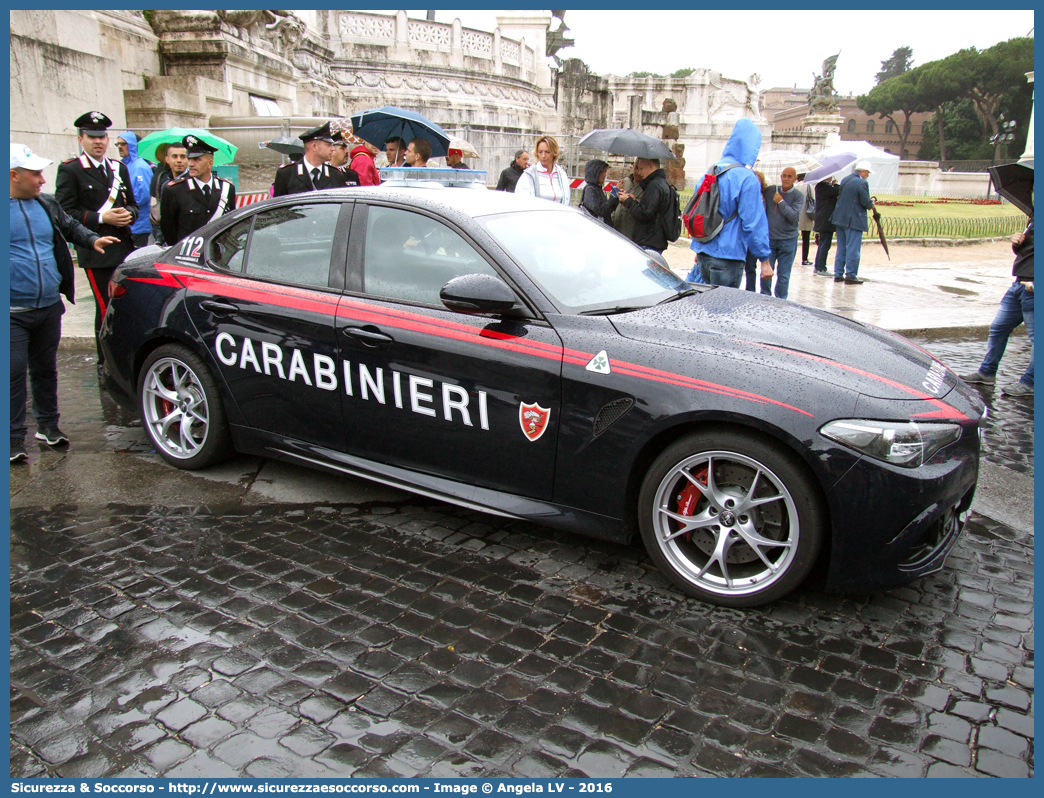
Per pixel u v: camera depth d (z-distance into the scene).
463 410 3.38
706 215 6.51
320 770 2.21
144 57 14.91
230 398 4.11
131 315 4.35
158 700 2.49
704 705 2.49
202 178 6.15
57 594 3.09
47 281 4.34
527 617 2.97
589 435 3.13
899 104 92.12
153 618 2.94
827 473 2.76
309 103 25.58
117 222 5.25
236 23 16.41
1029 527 3.85
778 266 9.48
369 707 2.46
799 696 2.53
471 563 3.38
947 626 2.95
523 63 40.84
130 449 4.69
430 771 2.21
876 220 13.49
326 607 3.02
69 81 11.52
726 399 2.88
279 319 3.84
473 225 3.53
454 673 2.63
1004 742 2.34
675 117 42.97
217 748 2.29
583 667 2.67
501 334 3.31
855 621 2.96
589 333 3.20
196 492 4.08
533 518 3.35
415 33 33.94
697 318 3.36
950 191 43.72
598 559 3.44
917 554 2.97
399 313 3.54
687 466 3.02
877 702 2.51
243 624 2.90
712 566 3.12
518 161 9.30
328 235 3.86
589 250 3.83
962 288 11.24
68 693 2.52
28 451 4.64
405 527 3.72
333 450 3.88
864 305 9.63
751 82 50.84
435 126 9.18
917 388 3.00
